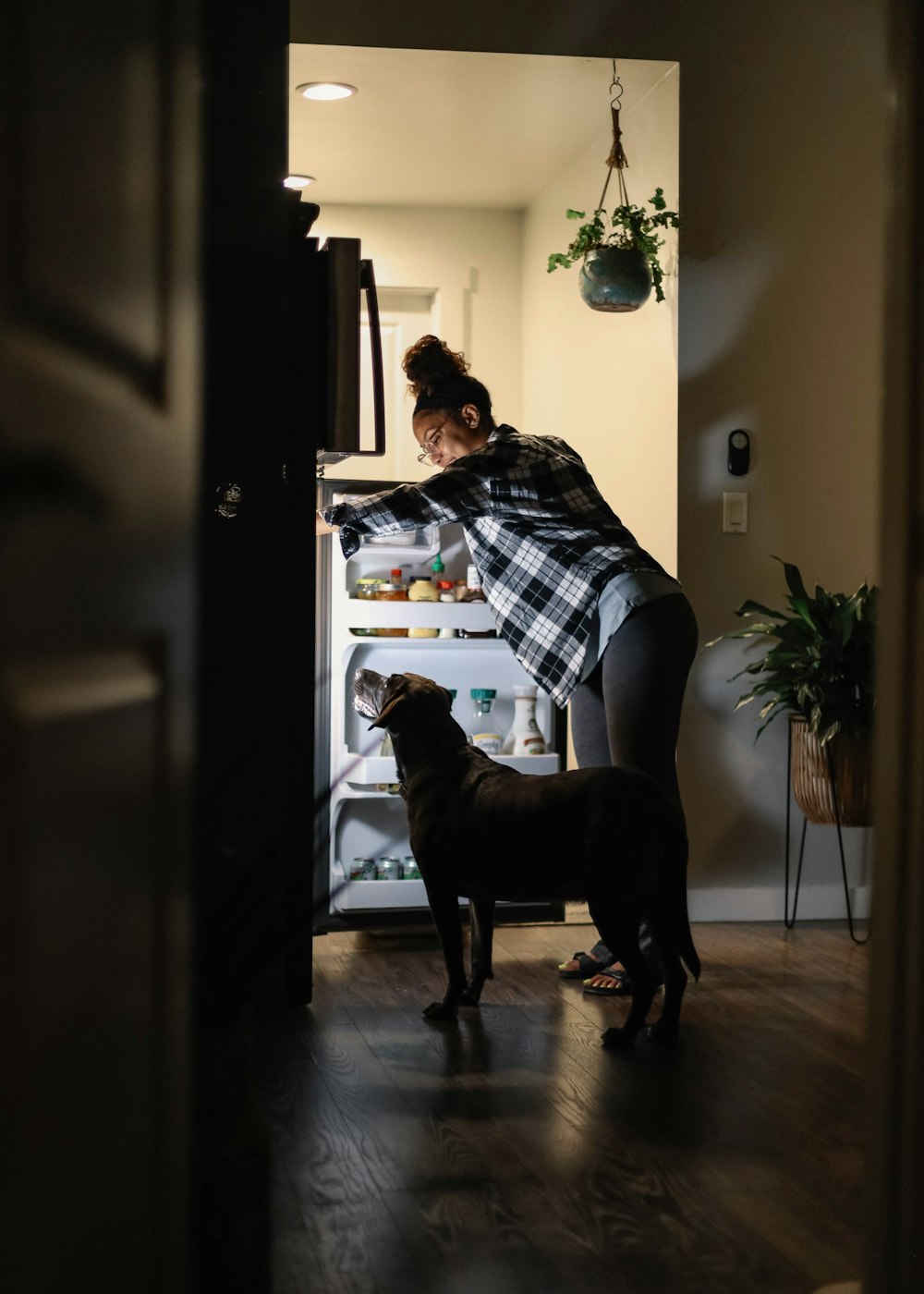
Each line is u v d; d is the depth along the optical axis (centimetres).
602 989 298
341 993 300
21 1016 51
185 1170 74
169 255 70
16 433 49
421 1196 182
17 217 50
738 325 371
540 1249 165
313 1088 230
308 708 289
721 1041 261
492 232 519
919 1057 103
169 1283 71
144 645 66
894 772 107
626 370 406
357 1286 154
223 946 134
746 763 375
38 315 52
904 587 106
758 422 373
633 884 255
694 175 368
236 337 265
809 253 375
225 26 259
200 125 76
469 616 373
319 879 352
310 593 291
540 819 263
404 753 285
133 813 64
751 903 378
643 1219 174
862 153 377
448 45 357
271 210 264
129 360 63
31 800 52
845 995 297
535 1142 203
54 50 53
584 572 296
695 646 299
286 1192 183
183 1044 73
